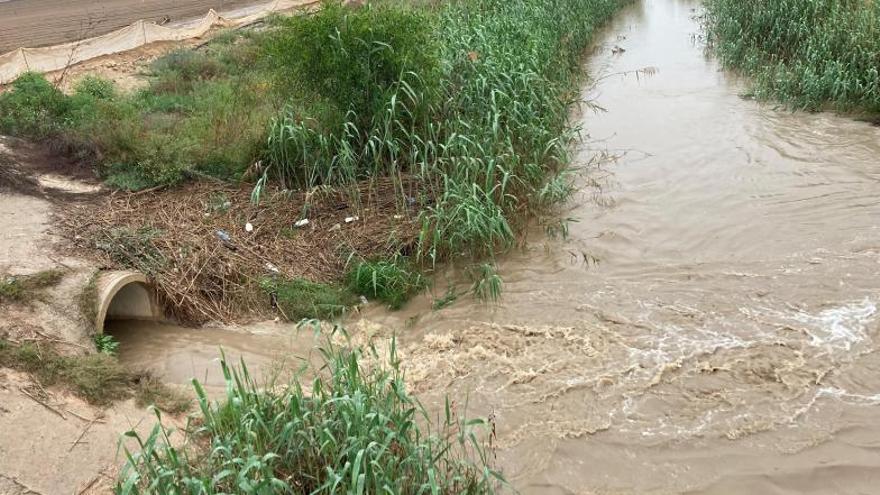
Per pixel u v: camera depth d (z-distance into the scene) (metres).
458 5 13.78
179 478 4.22
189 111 11.53
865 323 6.23
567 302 6.94
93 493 4.51
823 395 5.48
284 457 4.39
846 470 4.81
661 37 18.06
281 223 8.11
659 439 5.19
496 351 6.28
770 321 6.39
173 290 6.85
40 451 4.73
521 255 7.88
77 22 23.00
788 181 9.05
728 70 14.14
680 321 6.50
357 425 4.32
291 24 9.05
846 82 11.05
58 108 10.12
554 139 9.44
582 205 8.91
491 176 8.15
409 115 8.87
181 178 8.85
